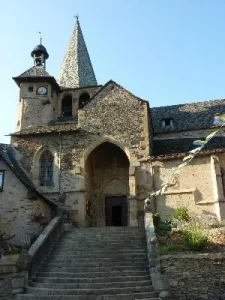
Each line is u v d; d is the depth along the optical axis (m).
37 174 22.45
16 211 19.12
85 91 29.30
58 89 29.36
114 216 23.98
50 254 14.82
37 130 23.66
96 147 22.89
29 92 27.91
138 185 20.91
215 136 24.77
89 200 23.16
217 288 12.31
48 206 20.75
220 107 27.81
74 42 33.88
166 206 20.00
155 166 20.98
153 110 30.34
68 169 22.20
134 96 23.36
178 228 15.99
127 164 24.47
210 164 20.08
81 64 32.06
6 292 12.99
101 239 16.17
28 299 11.44
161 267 12.78
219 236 14.49
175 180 20.31
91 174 24.27
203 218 18.38
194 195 19.69
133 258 14.00
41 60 30.61
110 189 24.34
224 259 12.71
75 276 12.91
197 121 26.69
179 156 20.59
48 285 12.28
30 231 18.67
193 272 12.61
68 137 22.95
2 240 18.25
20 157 22.95
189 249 13.81
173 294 12.32
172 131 26.23
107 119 23.02
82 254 14.62
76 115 28.50
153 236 14.16
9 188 19.58
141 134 22.17
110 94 23.75
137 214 20.16
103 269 13.25
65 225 18.28
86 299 11.22
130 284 12.02
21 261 12.61
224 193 19.62
